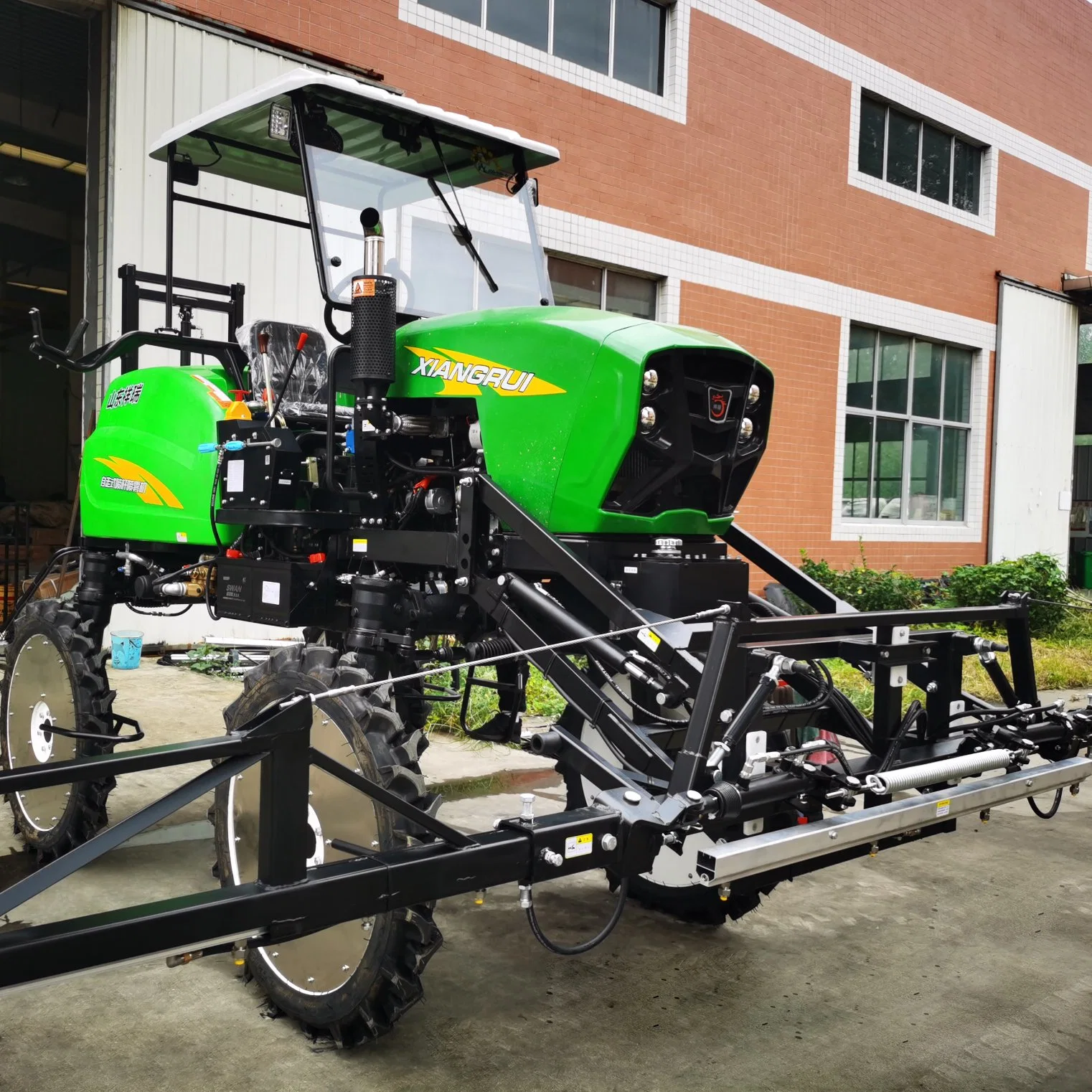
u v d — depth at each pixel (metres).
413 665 3.20
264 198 7.42
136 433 3.98
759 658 2.57
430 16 8.02
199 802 4.51
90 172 7.02
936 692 3.21
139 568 4.12
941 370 13.12
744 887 2.51
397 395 3.27
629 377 2.77
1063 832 4.75
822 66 11.00
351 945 2.50
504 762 5.15
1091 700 3.43
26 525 9.09
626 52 9.51
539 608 2.77
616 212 9.26
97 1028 2.67
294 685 2.78
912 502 12.81
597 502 2.83
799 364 10.99
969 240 13.12
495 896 3.72
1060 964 3.28
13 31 9.36
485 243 3.74
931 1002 2.99
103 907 3.38
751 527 10.68
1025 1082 2.57
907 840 2.85
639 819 2.37
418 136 3.55
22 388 14.88
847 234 11.45
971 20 12.79
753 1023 2.82
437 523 3.22
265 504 3.29
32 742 3.99
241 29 7.18
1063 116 14.49
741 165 10.27
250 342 3.75
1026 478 14.27
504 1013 2.83
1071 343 14.95
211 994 2.88
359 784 2.21
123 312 4.50
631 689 3.15
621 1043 2.69
